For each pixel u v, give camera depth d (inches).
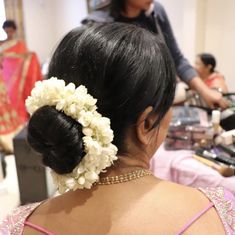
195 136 50.4
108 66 17.8
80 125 17.7
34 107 19.0
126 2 58.3
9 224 21.0
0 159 71.2
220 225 19.1
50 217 19.8
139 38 18.7
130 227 18.1
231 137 48.4
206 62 91.8
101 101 18.2
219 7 122.0
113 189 19.3
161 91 18.5
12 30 117.5
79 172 17.9
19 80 108.3
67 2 172.9
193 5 121.5
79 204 19.3
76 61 18.8
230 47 124.3
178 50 65.2
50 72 20.2
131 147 19.7
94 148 17.1
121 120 18.5
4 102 96.2
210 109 58.1
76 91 17.9
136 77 17.7
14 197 64.7
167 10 134.6
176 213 18.6
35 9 175.5
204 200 20.1
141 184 19.7
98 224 18.5
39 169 58.7
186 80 63.1
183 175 46.3
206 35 127.6
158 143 21.3
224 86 88.7
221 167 43.9
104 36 18.7
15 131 96.3
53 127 17.5
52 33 181.9
